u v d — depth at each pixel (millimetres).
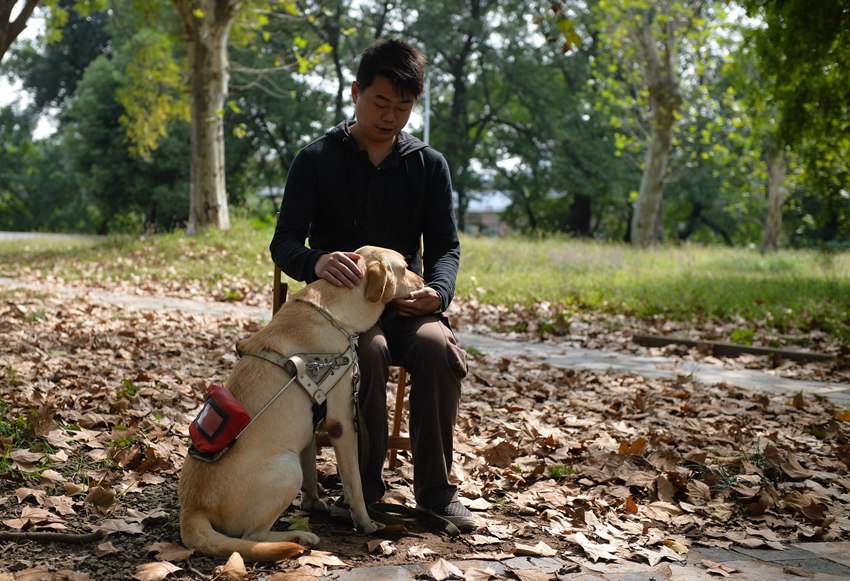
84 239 21891
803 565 2902
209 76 17219
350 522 3139
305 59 16062
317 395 2840
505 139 39156
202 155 17328
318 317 2959
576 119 36938
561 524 3244
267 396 2787
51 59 46938
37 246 18703
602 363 7496
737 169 26953
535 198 40719
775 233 25156
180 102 21156
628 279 13625
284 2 17156
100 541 2844
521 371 6867
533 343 8750
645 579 2703
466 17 35781
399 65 3160
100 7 18531
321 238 3504
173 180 37844
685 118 24266
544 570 2748
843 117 12930
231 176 40562
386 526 3023
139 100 21375
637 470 3953
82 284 12594
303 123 36844
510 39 36500
